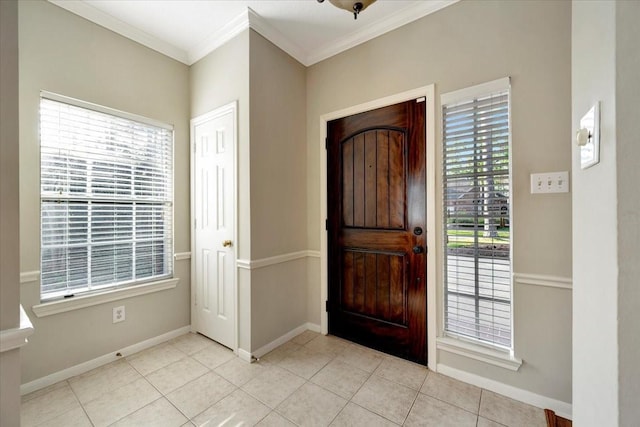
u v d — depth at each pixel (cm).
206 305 242
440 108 186
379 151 216
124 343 212
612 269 48
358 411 153
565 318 147
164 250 243
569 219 146
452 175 183
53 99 180
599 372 55
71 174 189
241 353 209
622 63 45
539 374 154
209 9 198
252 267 208
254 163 211
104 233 206
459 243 181
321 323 250
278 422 145
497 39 165
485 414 149
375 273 220
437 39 187
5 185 81
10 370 80
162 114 238
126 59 216
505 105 165
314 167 256
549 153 150
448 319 187
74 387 174
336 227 243
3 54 80
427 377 182
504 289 166
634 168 45
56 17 181
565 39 147
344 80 234
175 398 163
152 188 234
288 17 207
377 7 195
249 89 207
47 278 180
